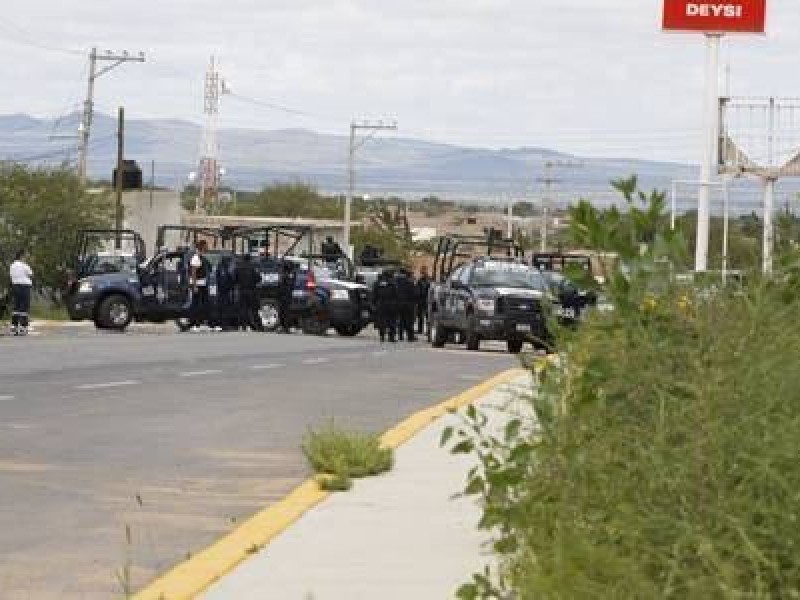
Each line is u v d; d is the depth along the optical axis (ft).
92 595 40.01
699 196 91.25
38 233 260.01
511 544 35.14
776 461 28.66
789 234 39.19
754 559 26.91
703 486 28.63
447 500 53.11
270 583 40.24
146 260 216.13
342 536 46.70
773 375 30.91
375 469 59.67
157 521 51.08
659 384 31.99
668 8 92.84
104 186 369.50
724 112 131.44
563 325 39.91
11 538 48.01
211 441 72.33
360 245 506.89
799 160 129.70
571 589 28.63
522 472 34.45
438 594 38.75
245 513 52.70
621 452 31.37
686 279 33.78
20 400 89.61
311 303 204.74
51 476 60.75
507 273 167.84
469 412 40.55
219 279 199.62
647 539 28.37
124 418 81.46
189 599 38.55
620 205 33.30
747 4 91.04
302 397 95.04
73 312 196.75
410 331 188.96
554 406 35.81
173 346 145.38
